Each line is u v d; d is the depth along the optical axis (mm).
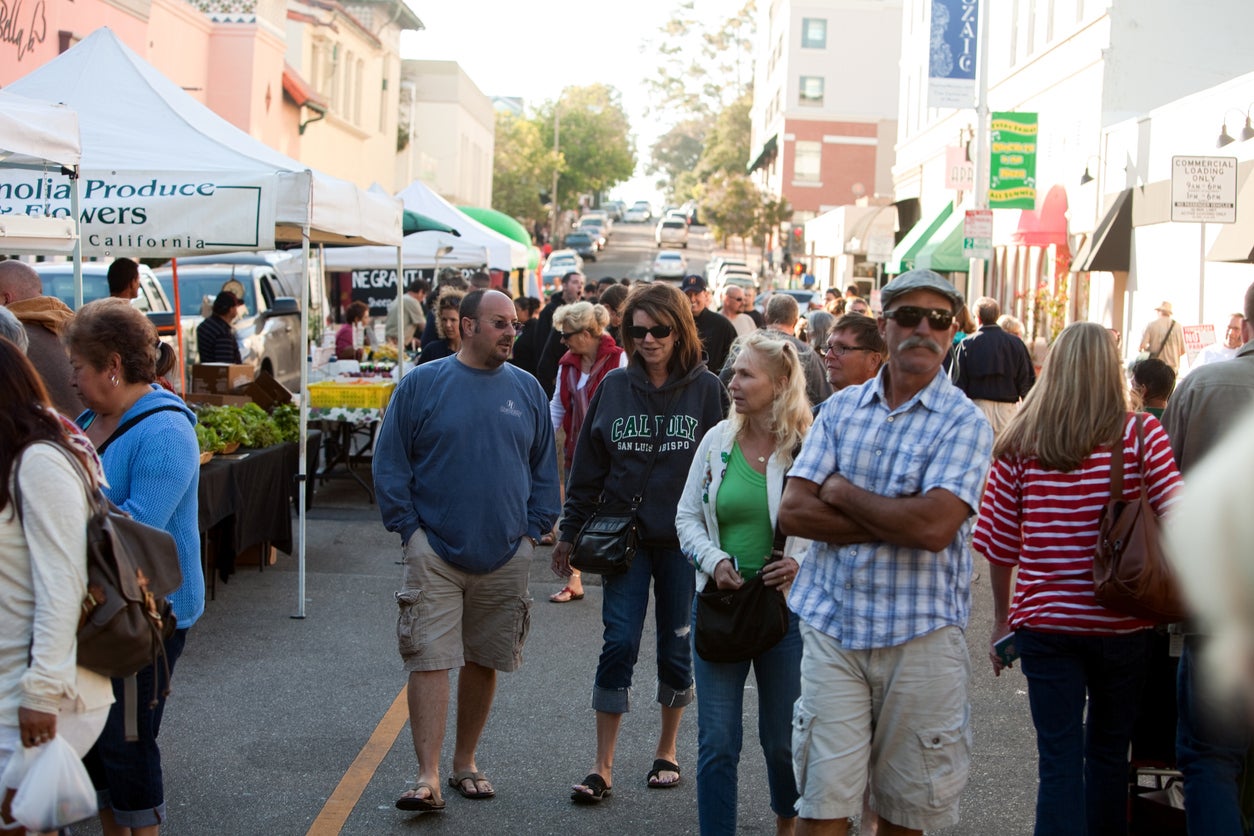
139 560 3662
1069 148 22109
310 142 33062
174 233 8062
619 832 5078
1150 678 4766
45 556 3342
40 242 7148
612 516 5422
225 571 8734
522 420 5391
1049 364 4250
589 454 5594
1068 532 4180
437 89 53500
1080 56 21625
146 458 4254
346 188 9141
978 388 12555
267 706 6594
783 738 4520
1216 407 4562
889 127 62562
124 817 4270
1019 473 4320
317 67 34156
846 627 3857
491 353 5363
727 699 4469
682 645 5508
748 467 4555
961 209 30188
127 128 8609
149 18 21078
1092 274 20938
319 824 5086
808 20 62094
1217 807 4035
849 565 3881
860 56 62406
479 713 5469
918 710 3807
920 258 28656
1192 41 20391
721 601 4387
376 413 12633
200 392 11312
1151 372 7199
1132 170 18969
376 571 9820
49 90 8859
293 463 9820
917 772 3820
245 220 8086
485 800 5395
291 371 19234
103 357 4277
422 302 20656
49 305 5887
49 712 3320
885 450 3869
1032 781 5785
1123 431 4164
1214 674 1021
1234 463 1014
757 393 4496
